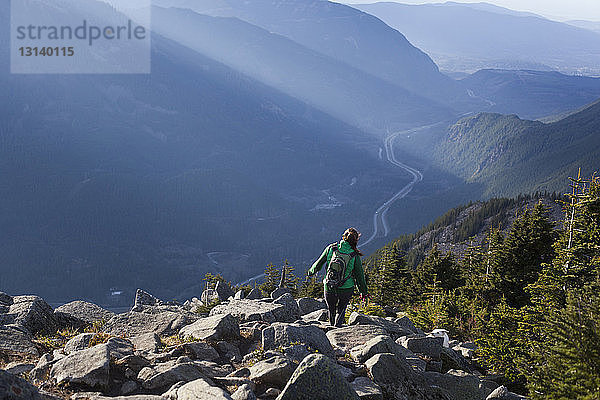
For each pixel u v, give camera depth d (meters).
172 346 9.01
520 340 13.04
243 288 34.78
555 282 21.06
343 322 11.13
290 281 50.97
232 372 7.78
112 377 7.11
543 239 33.84
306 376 6.02
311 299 16.73
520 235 34.44
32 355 8.41
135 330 11.21
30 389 5.46
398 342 10.86
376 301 50.47
